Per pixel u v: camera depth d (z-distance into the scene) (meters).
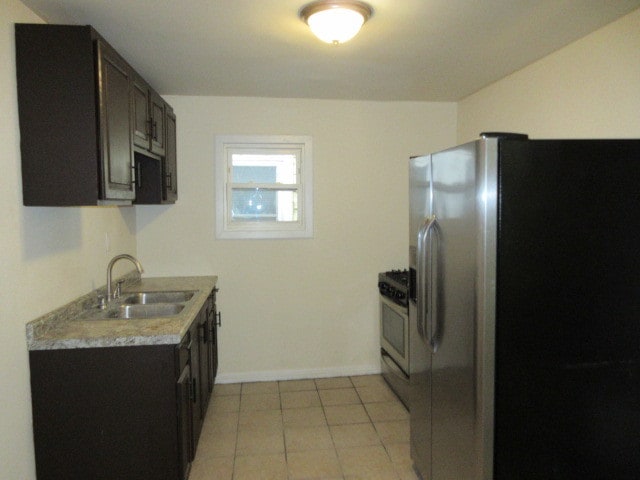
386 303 3.78
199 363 2.82
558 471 1.79
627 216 1.73
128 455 2.14
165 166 3.26
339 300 4.06
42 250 2.18
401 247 4.11
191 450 2.47
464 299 1.85
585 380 1.76
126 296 3.04
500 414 1.75
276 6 2.10
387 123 4.05
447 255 2.01
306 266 4.00
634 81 2.22
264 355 4.00
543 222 1.70
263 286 3.96
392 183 4.07
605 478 1.81
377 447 2.90
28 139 1.98
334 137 3.98
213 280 3.66
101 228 2.97
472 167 1.75
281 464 2.72
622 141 1.72
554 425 1.77
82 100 2.00
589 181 1.71
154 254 3.82
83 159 2.01
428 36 2.49
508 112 3.29
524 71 3.09
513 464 1.77
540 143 1.69
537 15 2.23
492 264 1.70
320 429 3.14
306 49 2.68
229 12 2.16
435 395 2.20
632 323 1.76
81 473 2.12
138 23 2.28
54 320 2.24
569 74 2.65
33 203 2.00
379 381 3.97
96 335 2.11
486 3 2.09
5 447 1.85
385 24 2.32
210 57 2.81
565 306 1.73
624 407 1.79
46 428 2.08
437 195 2.12
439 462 2.18
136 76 2.55
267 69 3.07
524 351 1.73
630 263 1.75
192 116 3.80
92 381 2.10
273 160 3.99
